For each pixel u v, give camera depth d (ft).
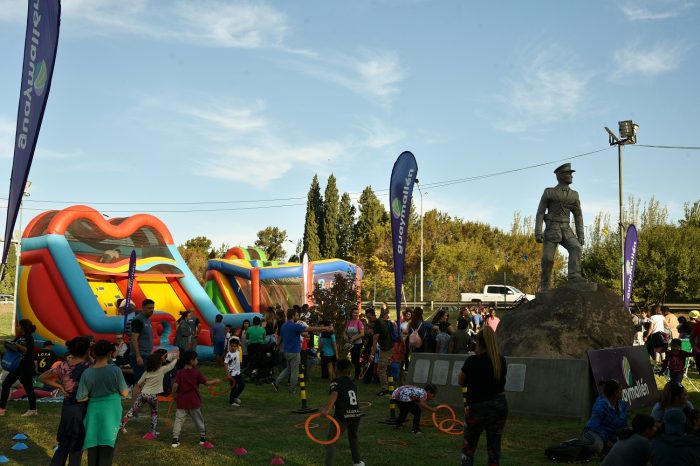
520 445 31.09
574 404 36.63
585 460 27.50
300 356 48.73
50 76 23.36
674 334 73.00
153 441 31.40
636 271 134.31
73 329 60.18
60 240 61.98
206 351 67.56
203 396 46.39
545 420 36.78
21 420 34.76
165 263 73.00
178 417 30.19
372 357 52.95
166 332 63.67
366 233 231.91
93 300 60.49
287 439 32.19
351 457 28.78
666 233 137.28
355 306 70.03
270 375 53.47
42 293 60.75
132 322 37.93
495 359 23.30
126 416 32.55
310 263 90.17
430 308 145.38
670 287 134.31
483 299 151.33
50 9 23.47
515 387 38.34
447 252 195.31
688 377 54.90
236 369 42.42
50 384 23.09
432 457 28.84
